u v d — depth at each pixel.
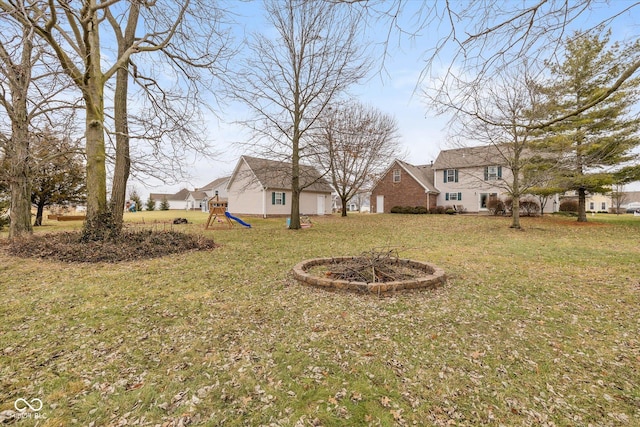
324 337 3.34
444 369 2.75
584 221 16.91
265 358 2.92
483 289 5.05
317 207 28.89
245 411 2.22
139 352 3.01
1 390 2.41
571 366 2.81
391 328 3.57
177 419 2.14
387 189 28.62
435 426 2.09
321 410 2.23
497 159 17.28
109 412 2.20
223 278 5.66
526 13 2.78
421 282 4.90
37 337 3.29
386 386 2.51
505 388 2.49
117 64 8.60
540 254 8.21
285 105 14.05
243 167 25.41
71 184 18.08
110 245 7.71
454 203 26.27
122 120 9.34
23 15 5.42
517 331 3.51
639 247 9.20
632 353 3.03
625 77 3.00
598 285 5.28
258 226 16.45
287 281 5.44
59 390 2.42
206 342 3.22
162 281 5.45
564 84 13.87
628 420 2.14
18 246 7.82
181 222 18.14
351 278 5.18
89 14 7.01
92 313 3.96
